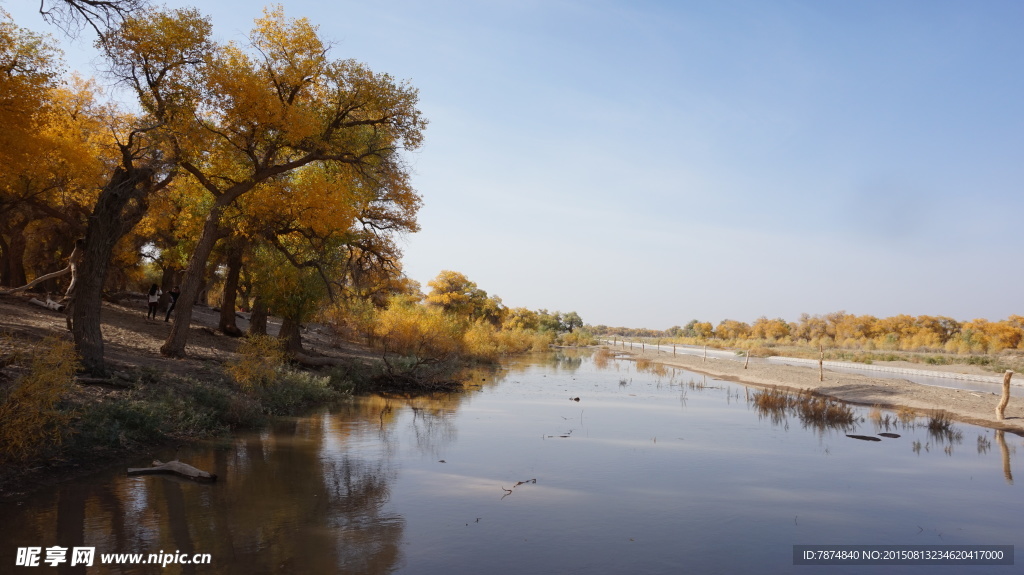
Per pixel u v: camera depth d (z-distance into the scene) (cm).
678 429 1529
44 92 1438
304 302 2331
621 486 958
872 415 1797
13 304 2125
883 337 9825
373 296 3706
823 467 1141
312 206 1919
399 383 2309
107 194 1343
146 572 565
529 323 9362
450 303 6162
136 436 1053
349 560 615
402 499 845
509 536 711
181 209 2541
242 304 4762
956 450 1342
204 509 762
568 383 2738
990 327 8344
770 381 2916
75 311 1295
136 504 765
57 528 669
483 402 1966
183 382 1458
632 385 2709
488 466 1064
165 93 1661
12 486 802
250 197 1953
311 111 1916
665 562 646
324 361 2328
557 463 1105
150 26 1578
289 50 1858
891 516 843
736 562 654
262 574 571
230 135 1861
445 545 672
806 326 12875
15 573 550
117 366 1400
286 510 774
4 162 1395
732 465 1132
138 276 4150
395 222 2606
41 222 2711
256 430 1316
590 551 670
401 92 2006
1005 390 1742
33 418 859
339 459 1075
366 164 2072
